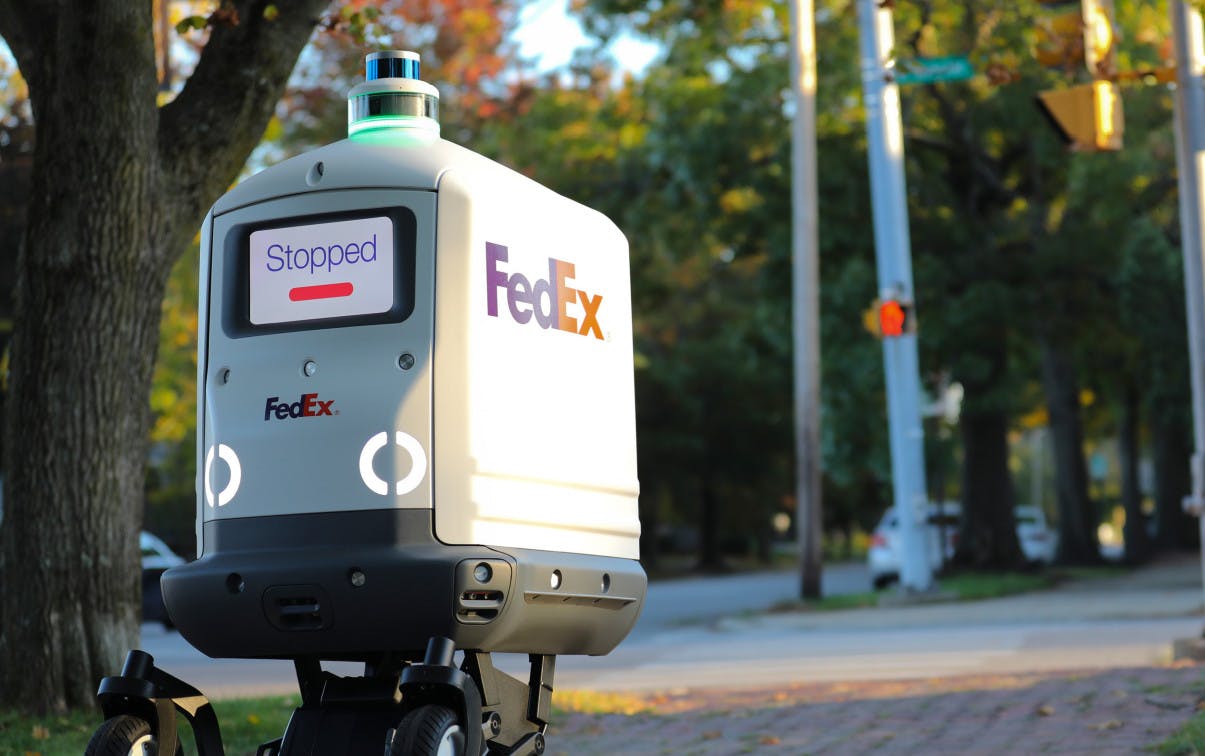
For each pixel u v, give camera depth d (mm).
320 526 5367
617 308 6332
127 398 9688
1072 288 30734
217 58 9844
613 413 6234
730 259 32625
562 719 10602
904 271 24312
